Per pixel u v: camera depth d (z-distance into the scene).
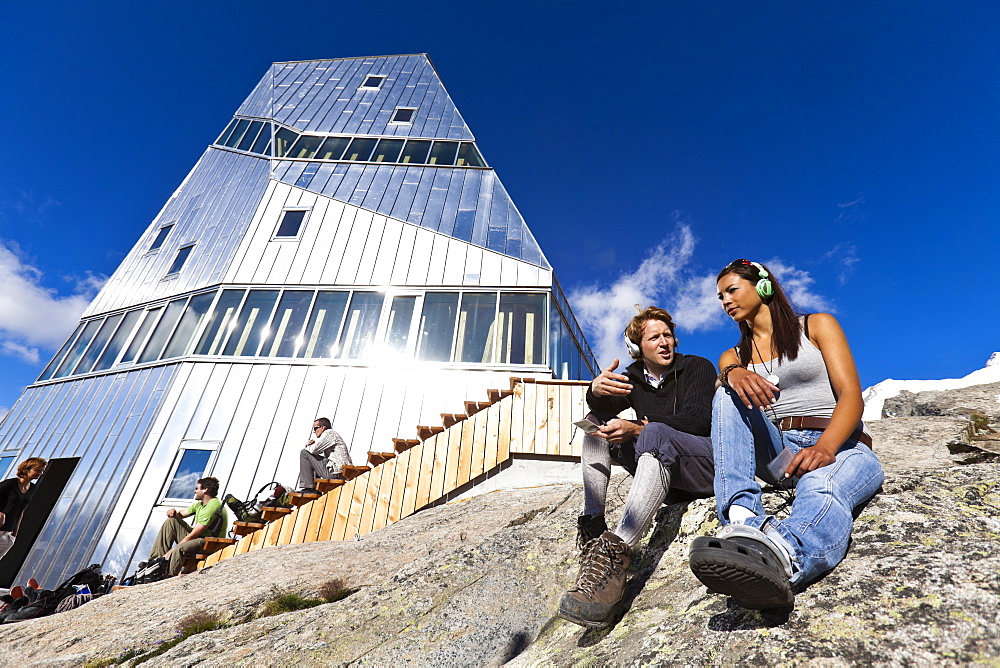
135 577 6.77
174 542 6.82
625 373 2.40
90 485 10.03
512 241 13.03
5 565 9.91
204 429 10.32
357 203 14.06
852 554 1.51
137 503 9.52
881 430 4.11
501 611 2.38
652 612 1.79
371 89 19.77
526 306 11.83
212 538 6.72
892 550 1.47
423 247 12.94
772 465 1.72
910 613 1.24
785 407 1.87
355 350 11.41
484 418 7.75
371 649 2.25
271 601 3.30
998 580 1.25
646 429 2.09
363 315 12.00
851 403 1.66
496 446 7.55
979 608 1.19
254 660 2.35
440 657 2.14
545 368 10.91
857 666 1.16
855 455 1.68
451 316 11.79
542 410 7.76
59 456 10.88
